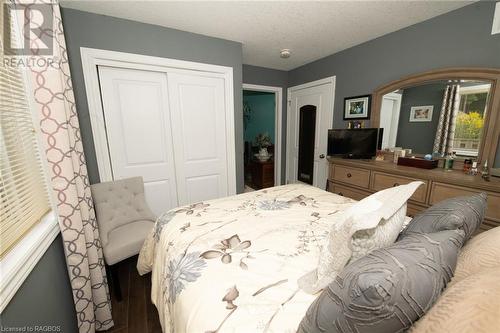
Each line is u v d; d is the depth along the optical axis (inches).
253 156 191.0
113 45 78.4
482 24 68.0
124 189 76.7
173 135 95.9
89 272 51.9
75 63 74.0
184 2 69.0
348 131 100.5
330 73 120.1
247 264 35.6
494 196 57.2
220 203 63.8
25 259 33.6
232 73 102.0
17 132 40.4
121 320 58.6
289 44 104.2
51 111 42.6
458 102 75.1
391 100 93.7
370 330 17.0
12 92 39.4
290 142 155.1
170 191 99.7
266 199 66.2
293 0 68.4
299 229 46.8
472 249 27.0
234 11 74.5
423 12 75.3
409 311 17.2
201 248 40.4
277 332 24.1
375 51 97.7
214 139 105.7
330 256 29.0
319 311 19.6
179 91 94.3
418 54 83.7
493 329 13.7
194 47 92.0
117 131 86.0
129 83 85.8
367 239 26.3
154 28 83.7
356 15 77.5
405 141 90.7
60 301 45.9
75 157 49.1
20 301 33.0
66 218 45.9
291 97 149.9
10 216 35.7
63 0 66.7
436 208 34.6
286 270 34.0
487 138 69.1
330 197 67.0
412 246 22.2
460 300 16.9
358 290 16.9
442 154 80.0
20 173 39.5
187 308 29.2
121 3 69.2
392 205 30.3
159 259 47.2
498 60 66.1
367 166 87.3
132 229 71.7
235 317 26.2
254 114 207.0
